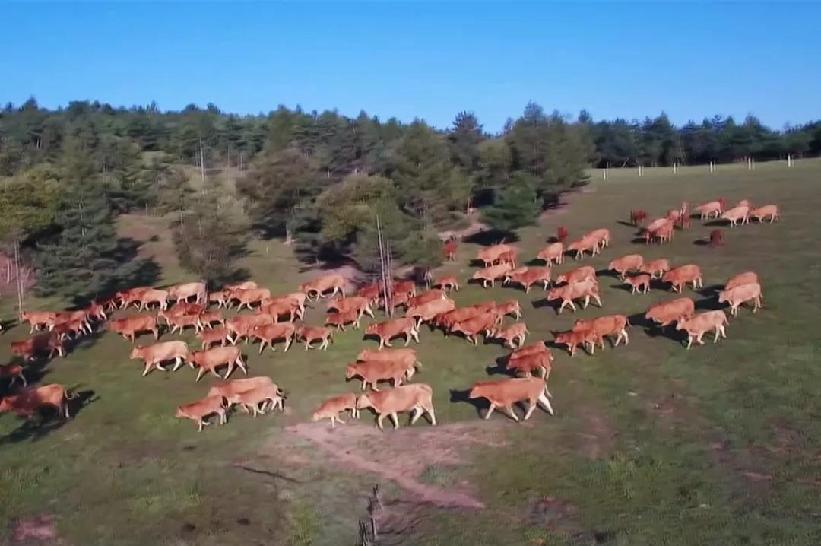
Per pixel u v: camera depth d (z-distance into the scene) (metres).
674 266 41.09
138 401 27.75
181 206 65.25
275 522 18.03
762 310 31.62
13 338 39.09
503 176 64.38
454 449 21.34
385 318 37.19
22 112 106.00
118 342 36.56
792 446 19.45
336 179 69.50
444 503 18.27
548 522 16.80
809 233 44.25
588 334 28.86
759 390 23.41
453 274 45.41
